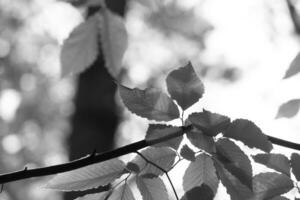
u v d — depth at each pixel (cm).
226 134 97
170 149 99
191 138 97
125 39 126
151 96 99
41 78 552
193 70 98
